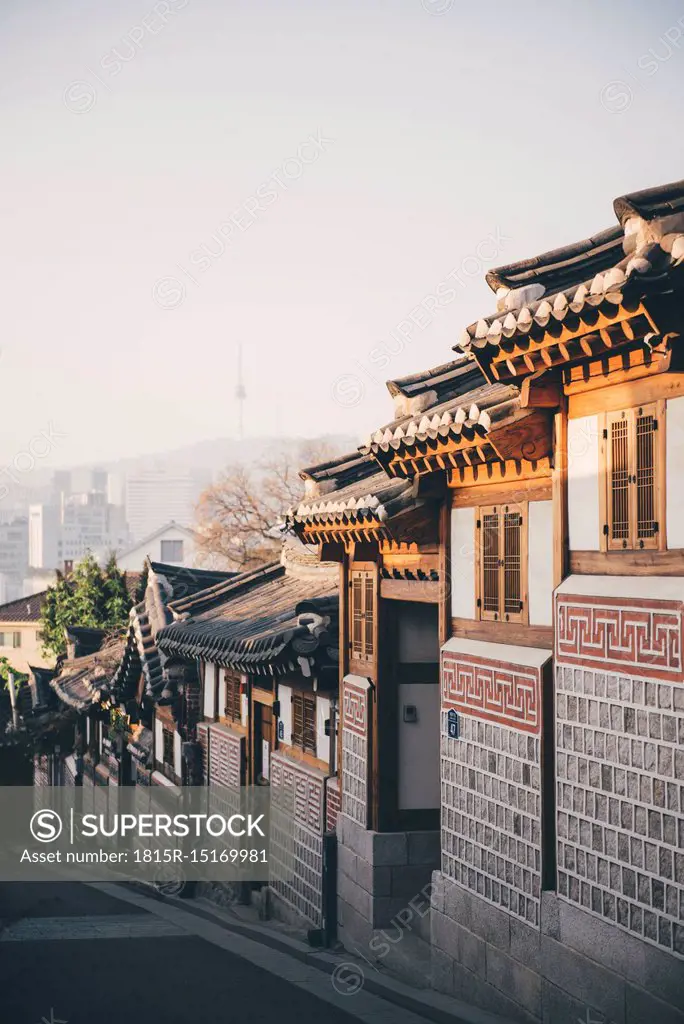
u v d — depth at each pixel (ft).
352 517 46.93
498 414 35.09
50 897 76.95
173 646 75.15
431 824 49.80
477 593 41.16
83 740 120.37
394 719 49.83
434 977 43.06
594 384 33.09
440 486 43.34
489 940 38.96
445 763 42.70
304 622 55.42
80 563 162.91
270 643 56.29
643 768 30.63
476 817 40.22
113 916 67.97
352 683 52.34
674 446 29.71
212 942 56.75
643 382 30.94
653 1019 29.91
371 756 50.03
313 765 59.16
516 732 37.42
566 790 34.19
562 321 30.12
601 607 32.55
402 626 50.19
